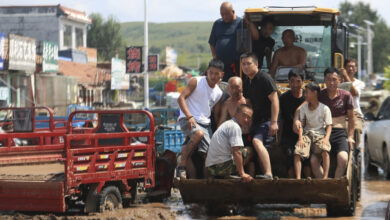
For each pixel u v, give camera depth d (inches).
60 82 1980.8
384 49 7450.8
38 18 3203.7
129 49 2224.4
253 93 494.3
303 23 626.8
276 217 475.2
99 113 520.7
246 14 595.5
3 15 3275.1
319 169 484.4
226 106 493.4
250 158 496.1
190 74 3759.8
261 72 490.0
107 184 494.0
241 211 500.4
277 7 593.9
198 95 494.6
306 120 488.1
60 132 674.2
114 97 2864.2
